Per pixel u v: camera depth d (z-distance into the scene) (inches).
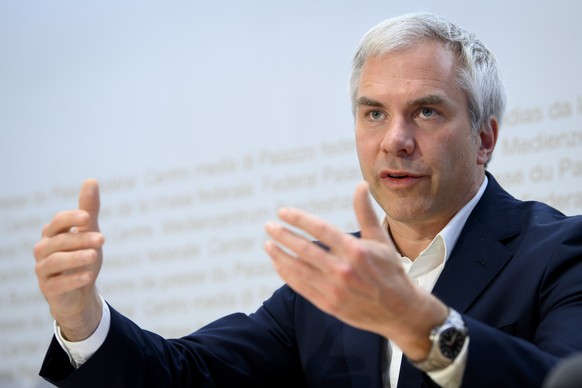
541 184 254.1
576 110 251.9
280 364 160.7
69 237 121.4
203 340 157.9
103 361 136.6
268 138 308.0
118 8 348.5
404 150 146.3
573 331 121.3
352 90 158.1
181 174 324.2
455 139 147.9
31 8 368.5
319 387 150.2
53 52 360.2
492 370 109.1
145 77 338.3
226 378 155.0
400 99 147.2
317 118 299.1
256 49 315.9
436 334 107.4
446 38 151.9
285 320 162.9
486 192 155.6
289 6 310.0
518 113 260.1
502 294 139.6
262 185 306.8
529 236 145.0
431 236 154.9
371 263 102.1
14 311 351.3
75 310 130.9
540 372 111.3
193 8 331.9
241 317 166.2
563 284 132.8
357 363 147.4
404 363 140.2
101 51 350.0
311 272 103.8
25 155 360.2
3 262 356.5
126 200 333.7
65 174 350.6
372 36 153.3
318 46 302.4
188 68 329.4
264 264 303.0
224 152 316.5
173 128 328.8
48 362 137.4
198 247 316.2
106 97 346.0
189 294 315.3
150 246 325.7
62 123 354.3
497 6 266.5
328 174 294.0
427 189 147.3
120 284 329.1
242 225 308.8
